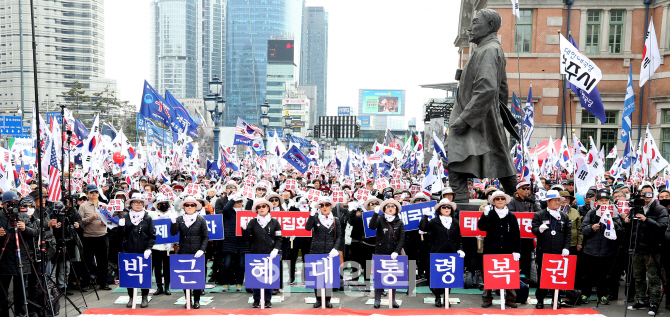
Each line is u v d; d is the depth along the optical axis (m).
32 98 108.56
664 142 27.39
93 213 10.80
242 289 10.88
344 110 175.75
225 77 164.25
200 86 172.88
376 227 9.41
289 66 149.12
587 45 29.05
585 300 9.82
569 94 29.30
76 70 122.06
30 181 16.22
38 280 8.36
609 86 28.95
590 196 10.50
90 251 10.76
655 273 8.98
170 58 166.62
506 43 29.31
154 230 9.50
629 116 14.29
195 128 23.80
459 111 10.71
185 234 9.38
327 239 9.41
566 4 28.88
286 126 41.44
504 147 10.53
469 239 10.52
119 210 10.56
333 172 29.66
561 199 9.84
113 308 9.40
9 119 27.44
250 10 163.62
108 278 11.45
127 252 9.36
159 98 20.81
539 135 29.33
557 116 29.17
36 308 8.80
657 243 8.98
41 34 114.69
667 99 27.00
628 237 9.20
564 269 8.92
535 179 14.47
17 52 108.75
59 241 9.42
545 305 9.49
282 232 10.61
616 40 28.92
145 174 20.89
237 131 24.72
